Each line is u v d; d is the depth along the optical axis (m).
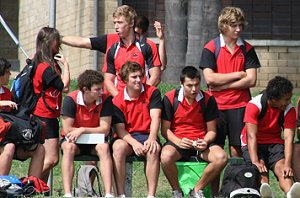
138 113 24.78
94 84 24.48
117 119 24.77
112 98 25.25
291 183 24.41
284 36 48.53
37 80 24.95
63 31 47.50
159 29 27.78
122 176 24.31
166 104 24.89
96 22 45.34
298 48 47.66
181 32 40.97
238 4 48.44
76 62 46.06
